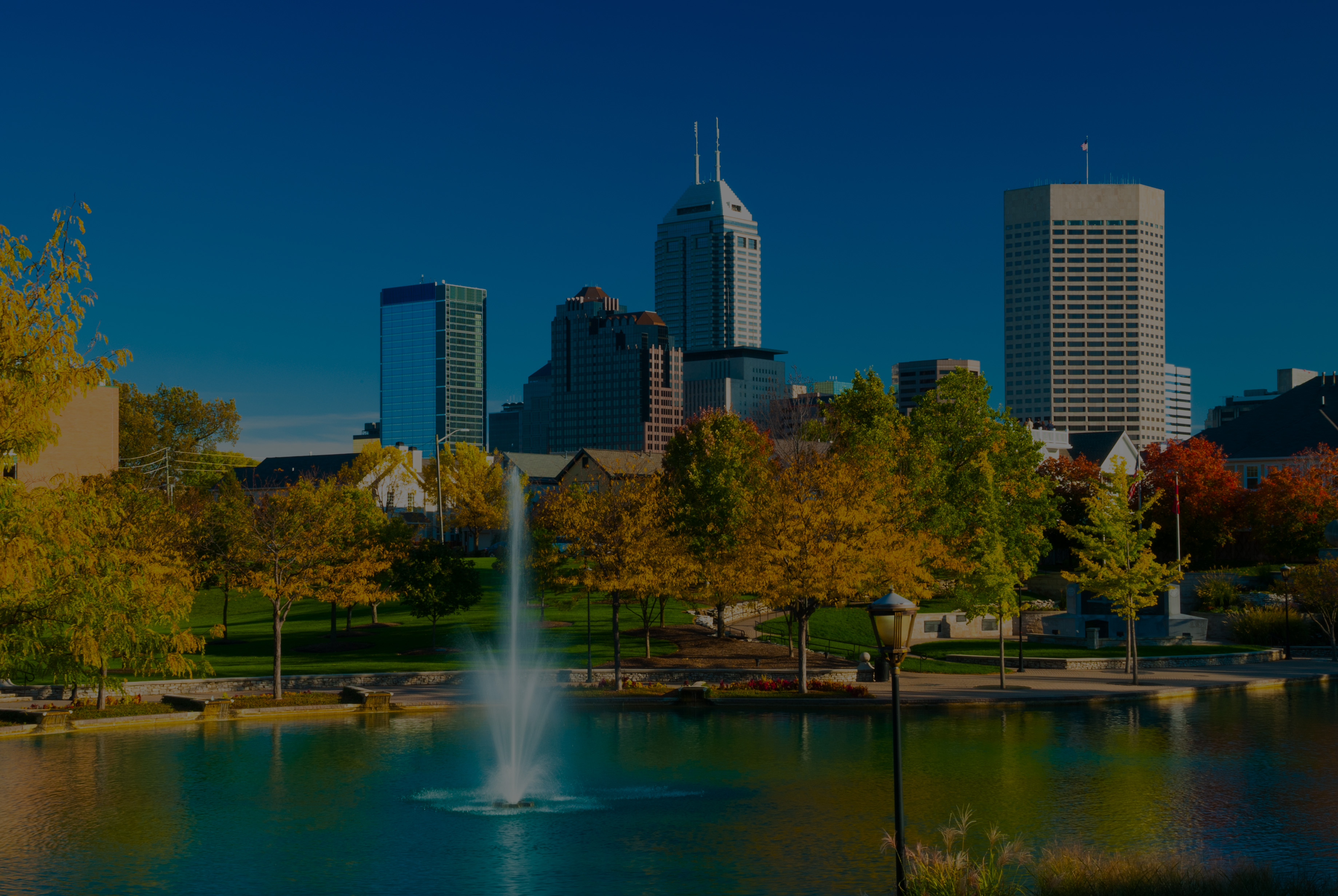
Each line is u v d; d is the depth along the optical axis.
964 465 71.50
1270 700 50.00
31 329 19.44
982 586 54.06
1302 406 123.25
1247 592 81.94
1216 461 90.62
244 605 86.00
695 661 58.28
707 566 54.12
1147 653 66.88
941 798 29.48
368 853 24.27
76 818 27.45
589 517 51.69
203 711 43.28
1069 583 81.81
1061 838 25.33
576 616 73.75
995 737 39.47
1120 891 18.72
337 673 52.84
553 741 38.72
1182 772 33.09
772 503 52.53
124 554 26.08
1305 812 27.83
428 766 34.09
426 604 63.22
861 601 53.59
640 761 34.81
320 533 48.34
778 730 41.28
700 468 67.25
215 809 28.47
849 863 23.22
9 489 19.22
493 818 27.44
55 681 22.72
